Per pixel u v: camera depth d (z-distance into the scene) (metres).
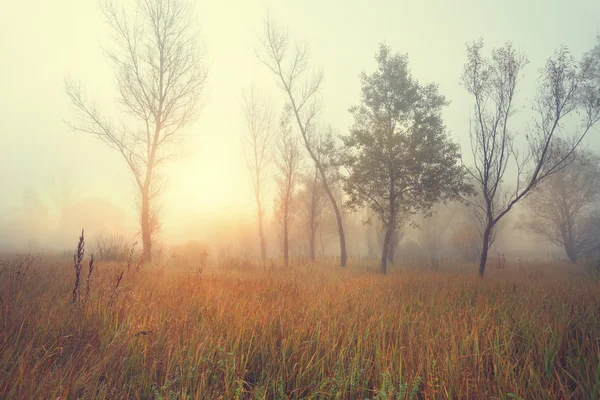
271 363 3.00
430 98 16.53
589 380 2.58
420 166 15.43
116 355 2.88
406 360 2.98
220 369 2.80
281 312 4.33
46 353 2.65
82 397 2.21
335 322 3.93
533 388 2.49
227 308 4.50
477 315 4.62
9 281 5.61
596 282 8.98
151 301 4.76
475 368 2.78
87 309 4.07
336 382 2.54
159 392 2.35
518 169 12.72
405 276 11.34
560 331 3.66
